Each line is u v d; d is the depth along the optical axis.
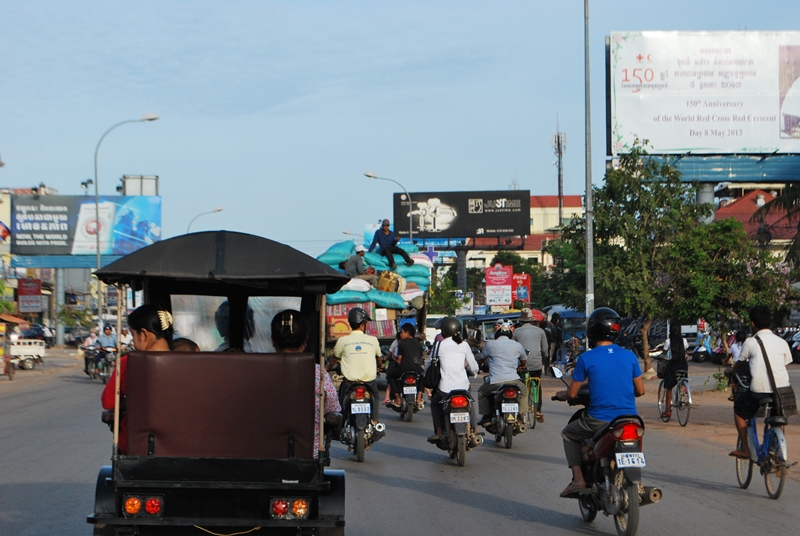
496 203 82.75
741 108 47.12
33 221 68.44
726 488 11.90
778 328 48.28
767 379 11.19
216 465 6.47
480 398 16.42
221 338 9.02
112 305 72.19
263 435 6.56
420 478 12.74
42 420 20.34
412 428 19.53
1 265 68.06
